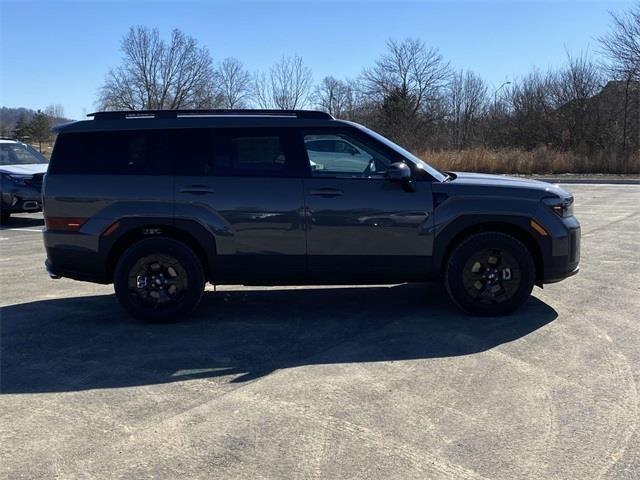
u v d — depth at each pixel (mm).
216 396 4066
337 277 5742
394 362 4633
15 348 5094
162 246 5637
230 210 5605
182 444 3416
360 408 3838
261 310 6156
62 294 7012
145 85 60219
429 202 5594
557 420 3645
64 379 4414
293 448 3350
